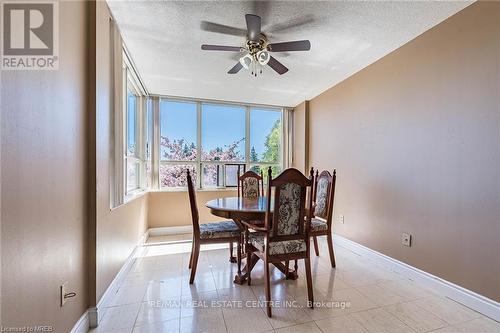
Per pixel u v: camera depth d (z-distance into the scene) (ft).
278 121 15.80
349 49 8.39
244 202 8.66
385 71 8.86
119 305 6.17
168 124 13.69
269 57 7.32
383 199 8.90
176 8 6.21
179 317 5.68
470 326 5.42
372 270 8.40
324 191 9.41
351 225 10.58
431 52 7.18
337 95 11.69
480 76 5.98
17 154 3.20
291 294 6.75
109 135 6.49
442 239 6.83
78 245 4.91
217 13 6.40
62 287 4.29
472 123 6.15
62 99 4.31
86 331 5.15
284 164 15.62
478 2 6.00
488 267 5.79
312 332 5.17
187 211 13.52
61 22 4.26
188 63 9.41
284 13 6.39
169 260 9.35
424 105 7.39
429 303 6.33
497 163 5.65
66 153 4.44
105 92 6.03
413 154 7.75
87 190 5.30
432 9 6.30
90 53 5.38
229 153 14.78
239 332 5.17
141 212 10.99
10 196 3.07
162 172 13.56
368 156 9.67
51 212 3.97
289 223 6.30
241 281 7.32
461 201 6.37
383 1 5.96
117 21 6.73
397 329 5.30
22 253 3.29
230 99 14.17
